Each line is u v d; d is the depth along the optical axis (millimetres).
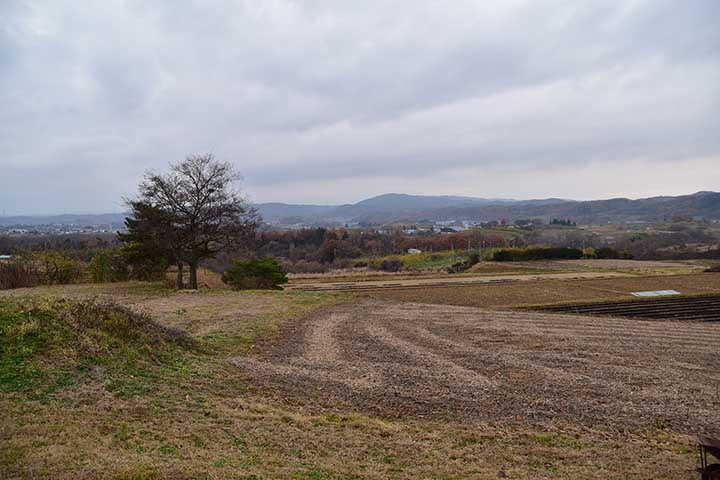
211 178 36750
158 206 35406
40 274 40312
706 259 95062
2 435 7758
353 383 13734
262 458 8203
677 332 23906
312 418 10664
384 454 8984
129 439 8312
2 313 12648
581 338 21391
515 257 92875
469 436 10219
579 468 8773
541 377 14992
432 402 12406
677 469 8781
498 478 8156
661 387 14273
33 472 6605
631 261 91000
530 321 26016
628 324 26203
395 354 17594
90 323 13594
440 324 24344
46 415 8805
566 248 95875
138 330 14633
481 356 17594
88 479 6559
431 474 8172
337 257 107438
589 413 11961
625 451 9711
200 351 15844
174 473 7000
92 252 49781
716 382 14945
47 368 10883
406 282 57156
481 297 41781
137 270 42094
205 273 56781
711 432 10969
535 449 9664
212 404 10844
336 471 7977
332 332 21516
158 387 11383
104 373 11430
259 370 14383
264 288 45062
